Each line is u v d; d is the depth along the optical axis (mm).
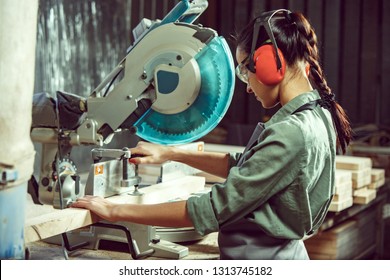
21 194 1290
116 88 1719
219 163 1982
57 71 2998
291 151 1502
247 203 1532
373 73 5129
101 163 1857
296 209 1548
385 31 5102
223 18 5285
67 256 1813
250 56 1628
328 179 1631
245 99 5277
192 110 1755
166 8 4387
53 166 1728
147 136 1833
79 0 3139
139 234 1854
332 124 1680
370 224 3766
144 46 1721
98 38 3320
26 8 1216
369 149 4297
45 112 1710
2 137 1213
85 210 1707
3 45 1185
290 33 1609
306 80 1665
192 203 1581
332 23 5078
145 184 2328
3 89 1199
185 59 1686
